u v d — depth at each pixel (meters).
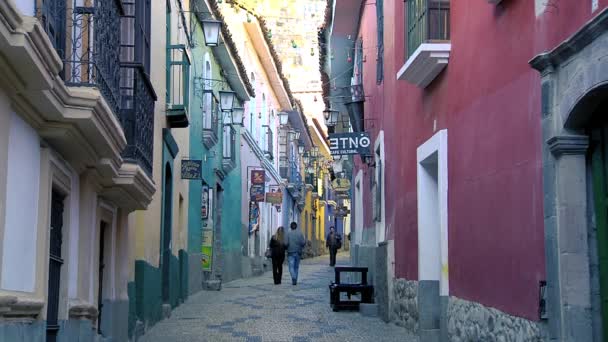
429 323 10.76
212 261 20.69
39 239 6.41
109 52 7.39
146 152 9.54
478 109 8.37
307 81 38.91
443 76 9.87
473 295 8.53
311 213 50.03
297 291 19.27
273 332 11.86
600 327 5.93
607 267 5.83
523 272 6.91
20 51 4.93
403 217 12.33
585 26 5.47
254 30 25.42
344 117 24.22
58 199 7.31
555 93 6.20
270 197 30.88
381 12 15.37
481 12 8.24
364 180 19.03
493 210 7.82
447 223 9.72
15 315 5.70
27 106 5.83
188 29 16.80
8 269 5.57
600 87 5.39
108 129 7.03
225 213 23.23
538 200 6.54
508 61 7.38
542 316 6.39
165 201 14.70
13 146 5.69
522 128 6.96
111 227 9.70
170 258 14.76
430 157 10.47
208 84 19.77
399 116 12.82
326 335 11.54
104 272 9.61
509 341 7.25
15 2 5.33
